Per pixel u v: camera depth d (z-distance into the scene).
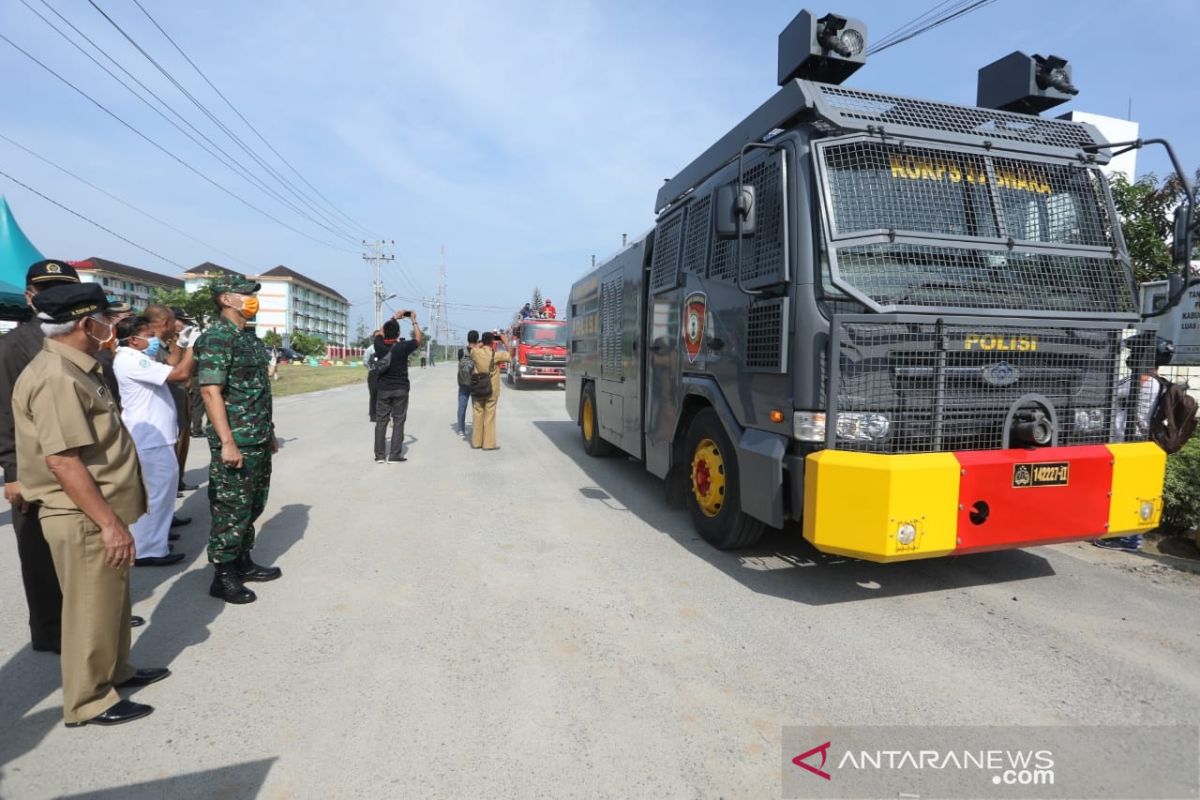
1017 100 5.21
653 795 2.43
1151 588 4.43
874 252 3.91
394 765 2.59
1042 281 4.19
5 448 3.54
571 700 3.06
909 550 3.61
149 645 3.61
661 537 5.63
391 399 9.06
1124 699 3.07
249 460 4.20
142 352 5.02
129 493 3.03
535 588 4.44
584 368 10.06
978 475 3.70
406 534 5.68
